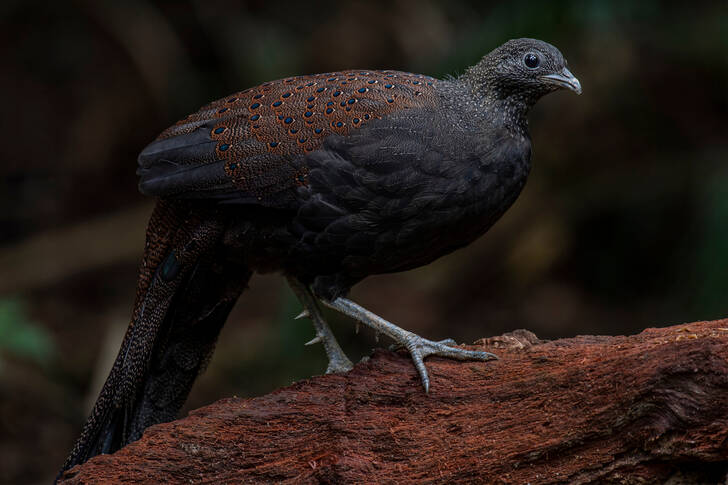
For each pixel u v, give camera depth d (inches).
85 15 693.9
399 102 254.2
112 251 601.9
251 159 251.1
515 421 214.4
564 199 529.3
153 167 260.1
